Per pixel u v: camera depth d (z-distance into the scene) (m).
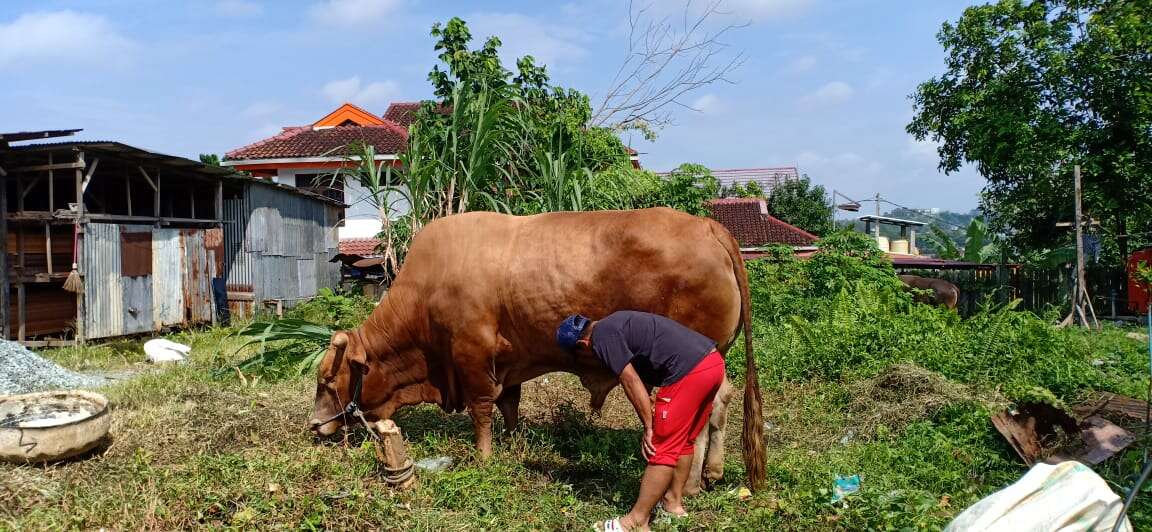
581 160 9.17
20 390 7.33
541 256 4.77
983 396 6.00
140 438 5.05
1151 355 4.73
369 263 15.59
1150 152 14.90
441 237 5.20
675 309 4.45
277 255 16.12
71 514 3.85
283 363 7.60
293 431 5.45
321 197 17.36
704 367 3.88
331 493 4.16
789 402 6.80
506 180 9.29
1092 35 14.70
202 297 13.65
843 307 9.14
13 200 13.37
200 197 15.66
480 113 8.09
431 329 5.24
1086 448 4.98
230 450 4.98
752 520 4.02
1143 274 7.05
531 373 5.17
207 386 6.44
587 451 5.28
